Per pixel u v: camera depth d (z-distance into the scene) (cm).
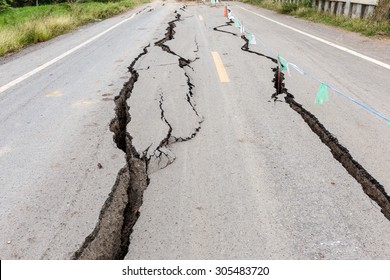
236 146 323
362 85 470
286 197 250
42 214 242
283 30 981
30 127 384
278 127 357
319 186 261
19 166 306
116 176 282
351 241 211
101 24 1295
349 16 1056
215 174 282
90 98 462
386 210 237
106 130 366
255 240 214
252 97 443
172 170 291
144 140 338
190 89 482
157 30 1041
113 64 638
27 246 215
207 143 331
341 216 230
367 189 259
